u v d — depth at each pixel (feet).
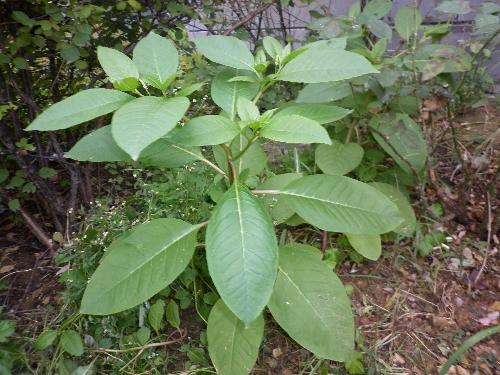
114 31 3.03
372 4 2.51
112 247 2.11
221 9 3.81
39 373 1.97
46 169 2.73
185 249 1.83
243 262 1.43
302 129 1.44
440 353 2.10
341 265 2.61
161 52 1.71
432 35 2.44
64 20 2.60
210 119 1.52
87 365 1.99
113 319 2.09
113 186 3.09
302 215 1.87
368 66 1.73
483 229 2.67
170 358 2.09
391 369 2.01
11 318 2.35
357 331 2.16
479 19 2.27
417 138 2.55
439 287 2.44
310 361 2.03
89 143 1.86
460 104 2.71
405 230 2.48
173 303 2.16
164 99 1.35
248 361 1.79
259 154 2.33
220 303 1.94
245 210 1.56
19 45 2.38
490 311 2.29
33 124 1.39
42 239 2.86
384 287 2.46
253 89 2.04
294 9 4.54
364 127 2.81
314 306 1.83
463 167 2.70
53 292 2.55
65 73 2.99
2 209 2.90
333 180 1.93
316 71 1.79
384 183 2.66
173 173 2.56
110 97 1.49
